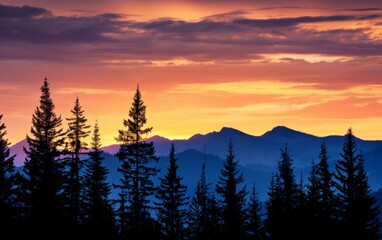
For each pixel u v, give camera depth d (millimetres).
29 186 51312
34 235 50781
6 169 49156
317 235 66562
